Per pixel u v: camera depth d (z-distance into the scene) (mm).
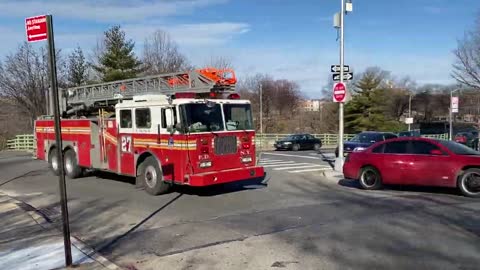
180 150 10672
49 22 5203
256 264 5785
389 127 61938
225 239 7059
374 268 5543
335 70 16328
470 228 7391
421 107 98875
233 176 11102
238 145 11547
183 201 10656
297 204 10086
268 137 40875
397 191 11727
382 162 11742
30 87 46156
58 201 10969
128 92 14648
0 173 17969
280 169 18516
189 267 5727
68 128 15258
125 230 7859
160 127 11219
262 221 8320
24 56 45938
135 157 12102
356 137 23094
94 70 47281
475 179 10406
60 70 46250
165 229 7852
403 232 7242
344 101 16125
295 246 6578
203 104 10930
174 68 50938
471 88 28266
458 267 5496
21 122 47406
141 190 12406
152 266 5820
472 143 29969
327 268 5582
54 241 6957
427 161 11031
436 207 9289
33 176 16469
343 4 15656
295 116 83500
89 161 14172
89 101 16078
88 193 12117
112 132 13008
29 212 9328
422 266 5566
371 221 8109
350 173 12555
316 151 33750
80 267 5609
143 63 47938
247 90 87062
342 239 6906
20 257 6109
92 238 7348
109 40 43781
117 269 5500
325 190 12305
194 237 7238
